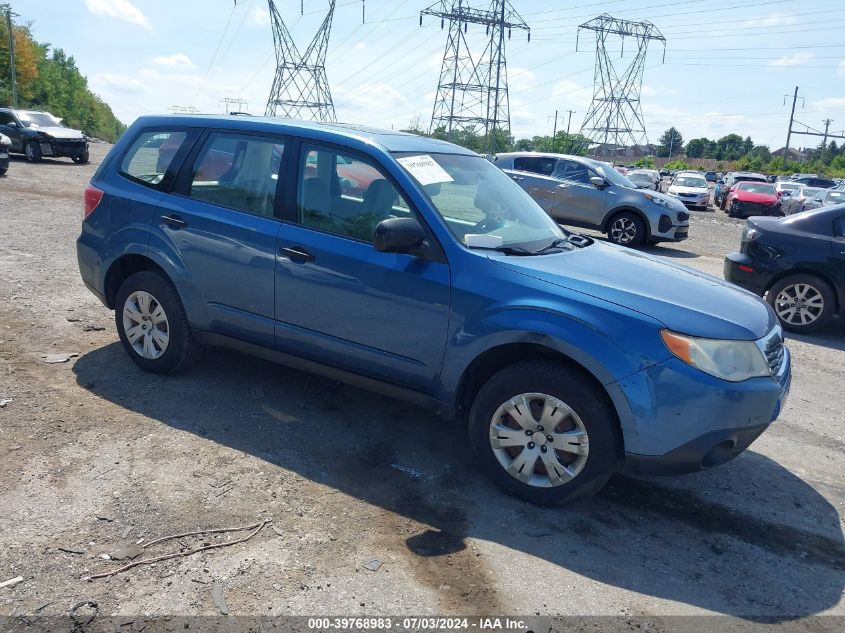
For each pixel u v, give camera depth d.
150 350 5.03
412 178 4.16
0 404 4.48
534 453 3.75
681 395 3.44
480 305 3.78
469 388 4.05
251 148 4.66
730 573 3.38
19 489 3.58
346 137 4.37
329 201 4.32
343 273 4.15
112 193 5.11
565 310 3.60
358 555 3.26
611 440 3.57
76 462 3.88
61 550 3.13
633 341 3.49
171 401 4.73
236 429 4.42
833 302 8.20
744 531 3.77
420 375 4.03
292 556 3.21
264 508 3.59
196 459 4.02
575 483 3.66
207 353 5.59
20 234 10.23
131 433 4.26
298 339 4.40
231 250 4.54
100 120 125.81
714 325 3.58
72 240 10.08
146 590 2.93
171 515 3.46
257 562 3.15
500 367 4.02
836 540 3.76
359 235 4.20
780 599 3.20
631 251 4.81
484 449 3.89
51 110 95.12
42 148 24.86
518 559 3.33
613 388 3.49
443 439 4.52
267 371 5.36
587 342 3.52
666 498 4.05
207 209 4.70
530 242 4.31
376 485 3.90
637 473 3.60
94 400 4.68
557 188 15.39
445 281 3.88
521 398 3.73
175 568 3.07
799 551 3.63
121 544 3.21
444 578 3.14
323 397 5.00
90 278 5.26
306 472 3.98
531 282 3.75
